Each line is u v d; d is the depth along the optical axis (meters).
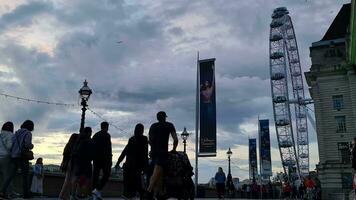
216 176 27.11
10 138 13.13
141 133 12.84
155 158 10.12
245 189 57.09
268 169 56.00
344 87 62.44
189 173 10.96
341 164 59.44
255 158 60.31
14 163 13.16
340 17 70.12
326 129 62.41
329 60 65.12
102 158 12.49
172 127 10.36
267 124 57.50
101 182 12.50
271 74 83.75
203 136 29.92
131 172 12.72
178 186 10.62
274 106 82.81
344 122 61.53
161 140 10.16
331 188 59.19
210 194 39.41
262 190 55.84
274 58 84.00
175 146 10.26
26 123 13.62
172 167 10.54
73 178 12.90
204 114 30.08
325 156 61.59
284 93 82.19
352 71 61.19
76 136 14.26
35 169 19.75
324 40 67.19
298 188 51.34
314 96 64.94
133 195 13.05
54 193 22.25
